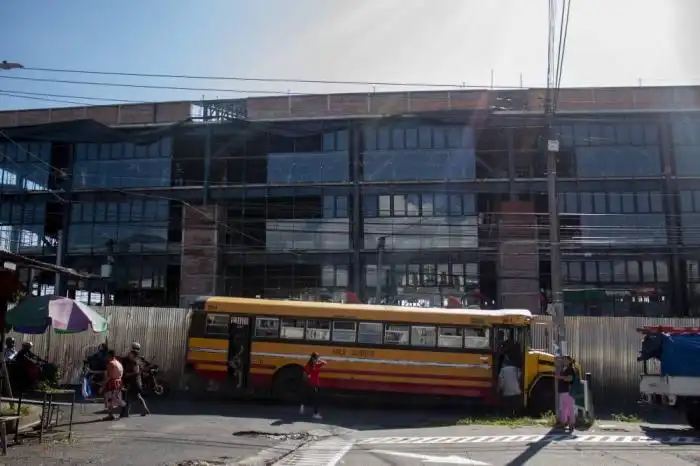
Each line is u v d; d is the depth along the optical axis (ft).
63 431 42.70
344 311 66.85
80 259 134.31
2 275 40.88
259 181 135.03
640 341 76.33
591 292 122.42
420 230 127.34
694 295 124.36
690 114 127.85
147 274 133.28
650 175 127.54
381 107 132.67
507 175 129.90
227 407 62.59
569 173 128.98
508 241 125.08
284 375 66.44
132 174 135.33
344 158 131.03
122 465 32.58
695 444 43.62
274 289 130.41
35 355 69.87
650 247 125.29
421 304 125.08
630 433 50.19
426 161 129.08
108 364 52.06
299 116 133.18
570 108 128.98
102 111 138.41
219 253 130.31
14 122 141.08
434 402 67.92
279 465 35.22
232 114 134.10
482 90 131.54
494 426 54.13
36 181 136.46
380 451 39.96
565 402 51.49
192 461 34.53
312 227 129.80
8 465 31.32
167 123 134.62
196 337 67.77
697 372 54.29
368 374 65.51
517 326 65.00
